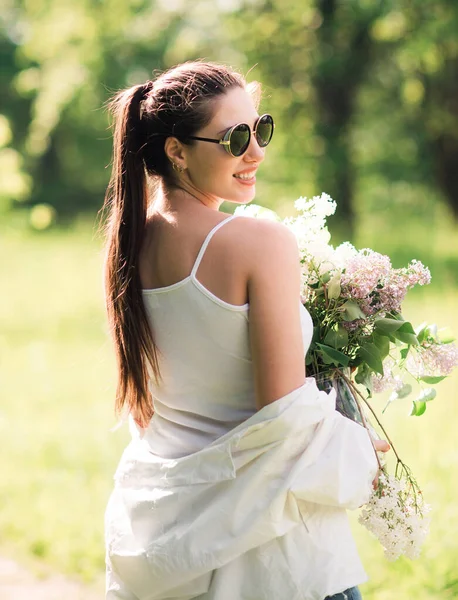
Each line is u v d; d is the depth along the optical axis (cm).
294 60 2105
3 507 558
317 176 2150
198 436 234
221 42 2247
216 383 228
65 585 450
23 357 1076
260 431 214
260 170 2195
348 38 2088
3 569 471
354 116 2178
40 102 2794
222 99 226
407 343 248
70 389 902
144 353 236
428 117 2269
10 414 807
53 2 2509
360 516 242
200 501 224
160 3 2389
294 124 2142
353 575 224
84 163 3772
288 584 219
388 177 2605
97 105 3038
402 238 2316
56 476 615
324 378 248
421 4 1898
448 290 1330
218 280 219
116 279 238
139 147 237
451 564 416
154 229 234
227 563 223
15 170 1412
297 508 217
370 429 252
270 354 215
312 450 216
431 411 670
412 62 2038
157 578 227
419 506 246
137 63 2778
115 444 693
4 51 3909
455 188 2495
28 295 1592
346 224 2216
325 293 247
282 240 218
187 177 234
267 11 2098
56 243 2481
